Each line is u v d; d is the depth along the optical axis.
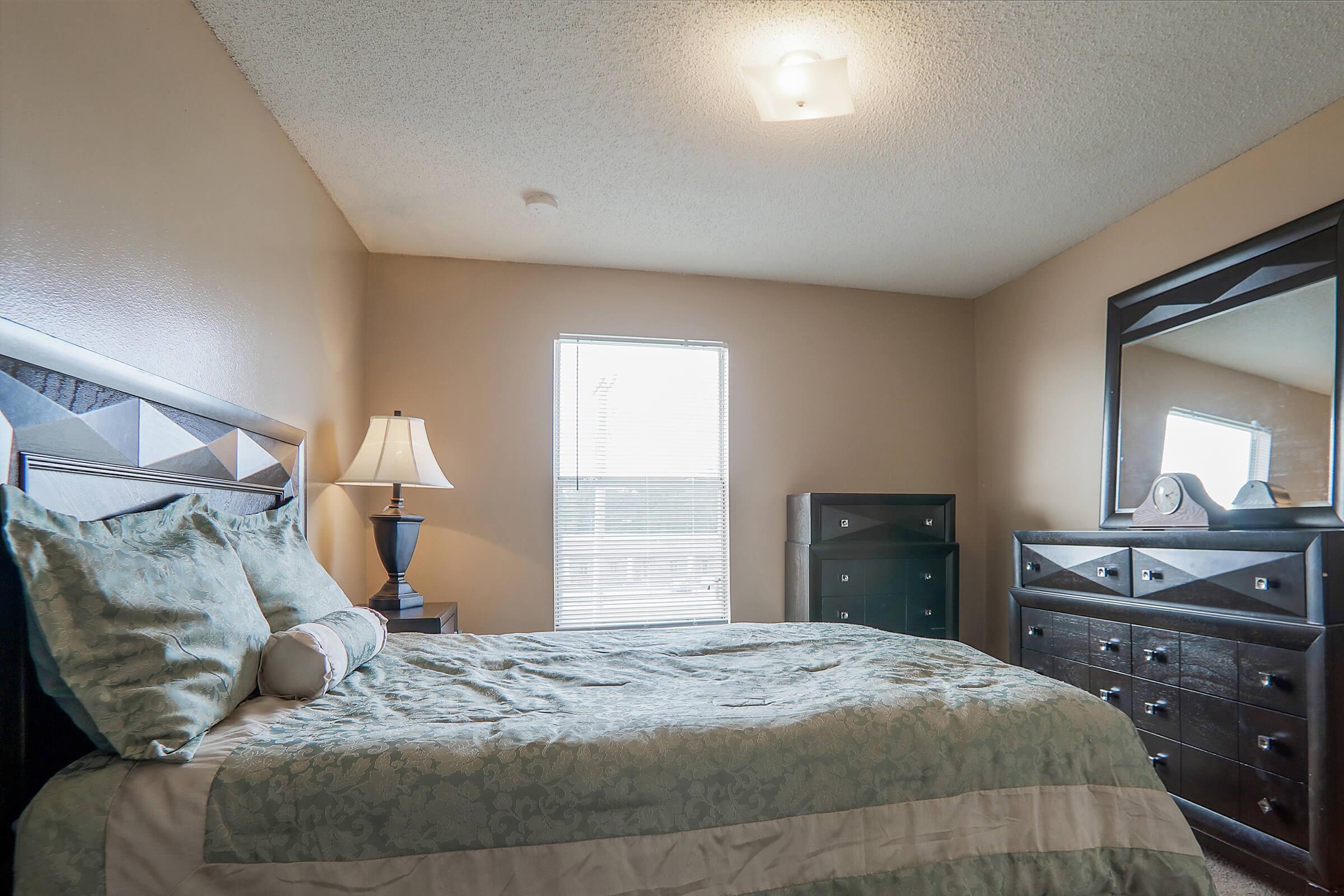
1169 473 3.03
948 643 2.31
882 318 4.52
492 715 1.54
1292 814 2.13
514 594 3.90
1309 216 2.52
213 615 1.46
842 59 2.12
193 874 1.18
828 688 1.78
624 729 1.45
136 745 1.23
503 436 3.94
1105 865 1.50
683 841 1.35
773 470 4.29
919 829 1.45
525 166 2.92
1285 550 2.18
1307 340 2.52
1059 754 1.57
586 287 4.11
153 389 1.68
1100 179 3.03
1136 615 2.71
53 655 1.21
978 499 4.56
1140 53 2.20
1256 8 2.00
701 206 3.30
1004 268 4.11
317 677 1.61
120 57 1.63
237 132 2.25
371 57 2.21
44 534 1.24
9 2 1.30
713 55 2.21
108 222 1.58
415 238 3.68
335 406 3.28
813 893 1.38
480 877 1.27
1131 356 3.30
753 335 4.32
